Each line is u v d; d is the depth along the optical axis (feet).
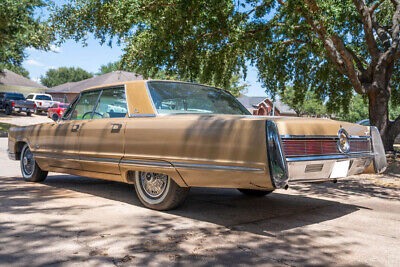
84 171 15.25
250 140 9.71
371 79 40.06
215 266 7.60
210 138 10.54
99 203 13.43
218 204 14.03
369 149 13.55
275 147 9.47
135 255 8.10
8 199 13.57
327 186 19.90
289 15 34.04
